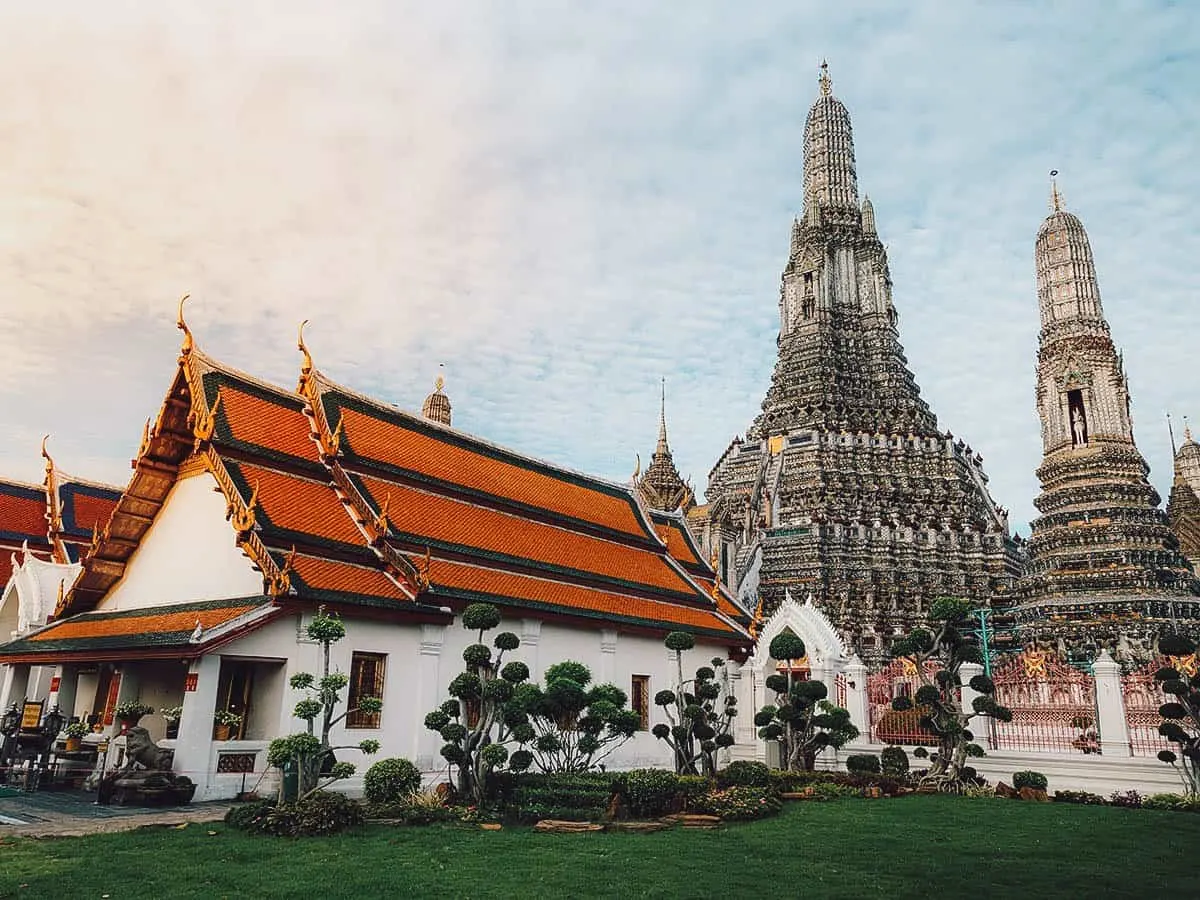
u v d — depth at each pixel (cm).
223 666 2253
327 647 1827
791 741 2936
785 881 1330
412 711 2431
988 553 6819
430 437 3253
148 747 2023
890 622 6109
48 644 2541
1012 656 3850
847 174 9012
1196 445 9581
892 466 7288
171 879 1233
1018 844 1705
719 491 7625
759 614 4403
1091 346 5734
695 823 1941
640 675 3306
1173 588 5028
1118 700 2769
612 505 4012
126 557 2762
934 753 2927
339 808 1708
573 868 1384
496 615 2158
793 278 8638
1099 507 5334
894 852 1602
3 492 4100
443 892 1198
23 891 1144
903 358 8331
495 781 2097
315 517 2497
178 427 2573
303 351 2884
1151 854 1612
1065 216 6100
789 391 7988
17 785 2375
